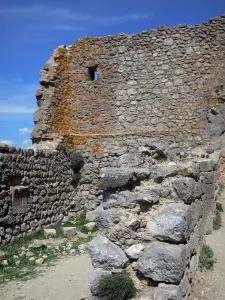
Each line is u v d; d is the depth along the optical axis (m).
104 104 16.55
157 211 5.48
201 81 15.37
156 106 15.86
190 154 11.11
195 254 6.30
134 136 15.39
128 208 5.52
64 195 14.20
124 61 16.42
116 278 4.85
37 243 9.66
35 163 12.11
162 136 15.31
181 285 4.80
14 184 10.85
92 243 5.28
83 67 16.91
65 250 9.38
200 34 15.51
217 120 14.41
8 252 9.15
